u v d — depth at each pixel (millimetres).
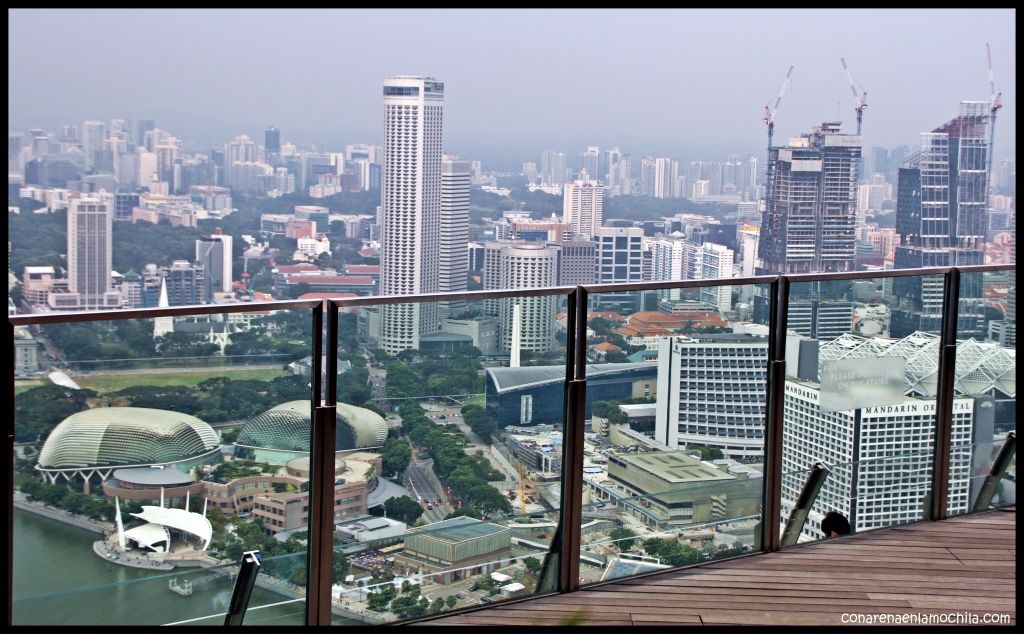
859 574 2986
